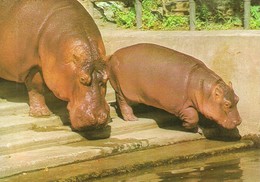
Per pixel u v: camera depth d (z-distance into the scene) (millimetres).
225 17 20156
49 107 17672
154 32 19375
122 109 17797
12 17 16875
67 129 16578
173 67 17109
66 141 16078
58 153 15203
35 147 15672
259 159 16016
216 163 15711
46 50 16312
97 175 14539
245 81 17547
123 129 17141
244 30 18281
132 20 20766
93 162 15289
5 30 16953
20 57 16859
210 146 16734
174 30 19641
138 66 17438
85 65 15664
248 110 17562
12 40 16875
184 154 16000
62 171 14656
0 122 16453
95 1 20719
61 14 16531
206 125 17672
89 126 15695
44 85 17094
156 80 17203
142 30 20062
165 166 15461
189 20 19578
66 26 16266
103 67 15883
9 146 15320
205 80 16859
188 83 16938
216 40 17906
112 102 18562
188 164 15641
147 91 17344
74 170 14711
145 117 18016
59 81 16078
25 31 16703
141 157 15719
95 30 16484
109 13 21562
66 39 16016
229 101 16688
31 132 16297
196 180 14375
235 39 17625
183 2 21531
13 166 14422
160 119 17859
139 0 20109
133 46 17859
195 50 18266
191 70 17016
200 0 20656
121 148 15930
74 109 15789
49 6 16703
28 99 18000
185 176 14680
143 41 19016
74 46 15859
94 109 15602
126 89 17641
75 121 15742
